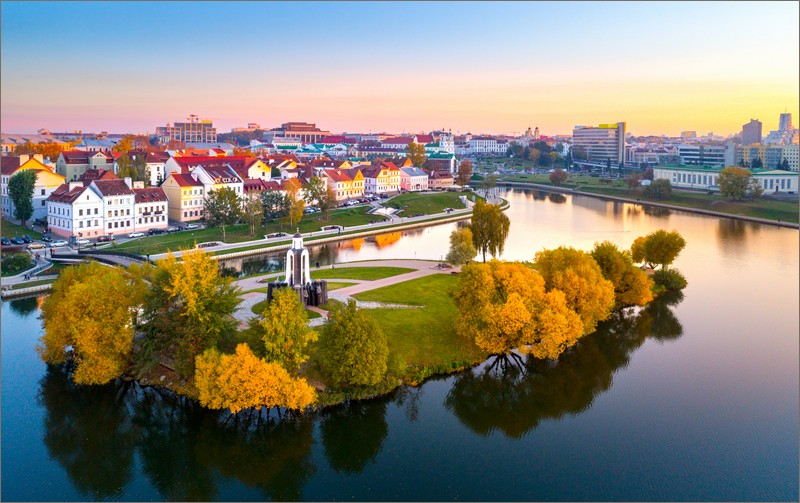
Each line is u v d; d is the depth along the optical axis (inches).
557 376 3890.3
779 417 3331.7
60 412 3373.5
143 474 2883.9
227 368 3095.5
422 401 3521.2
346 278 5472.4
